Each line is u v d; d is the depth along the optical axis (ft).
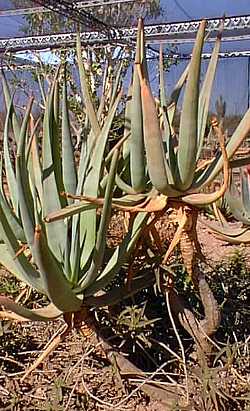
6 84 7.28
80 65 6.94
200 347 6.79
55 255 6.15
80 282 6.04
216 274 9.18
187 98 5.71
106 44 37.86
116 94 7.29
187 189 6.06
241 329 8.02
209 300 6.87
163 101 6.86
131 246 6.19
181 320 7.11
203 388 6.07
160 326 7.87
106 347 6.62
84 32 40.40
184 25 41.16
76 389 6.74
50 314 5.91
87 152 6.59
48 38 42.91
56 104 6.57
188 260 6.53
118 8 38.34
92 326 6.38
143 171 6.32
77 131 8.83
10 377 7.11
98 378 6.98
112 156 6.13
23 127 5.92
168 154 5.96
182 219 6.13
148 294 8.00
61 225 6.21
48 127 6.36
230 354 6.52
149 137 5.68
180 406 6.04
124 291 6.47
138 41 6.09
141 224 6.21
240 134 5.98
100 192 6.45
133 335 7.11
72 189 6.63
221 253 14.58
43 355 6.04
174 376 7.01
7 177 7.14
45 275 5.37
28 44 43.96
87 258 6.14
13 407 6.40
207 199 5.90
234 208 9.41
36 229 5.12
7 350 7.63
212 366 7.06
